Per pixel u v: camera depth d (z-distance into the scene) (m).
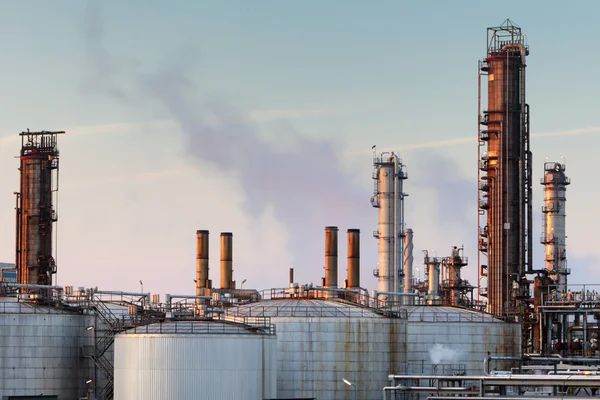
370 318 168.75
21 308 168.00
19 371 166.12
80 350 170.00
